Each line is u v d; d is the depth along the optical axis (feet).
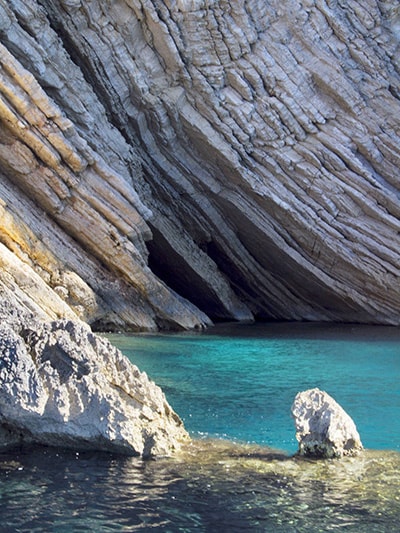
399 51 71.92
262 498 23.49
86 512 22.16
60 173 58.03
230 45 67.31
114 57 65.41
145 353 49.96
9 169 57.41
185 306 65.77
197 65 67.00
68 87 61.67
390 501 23.40
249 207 71.00
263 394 38.70
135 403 28.99
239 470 26.16
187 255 72.28
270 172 69.97
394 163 70.79
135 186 67.51
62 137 57.47
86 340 30.27
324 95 70.64
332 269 72.08
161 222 70.95
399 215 70.18
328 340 59.82
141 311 61.93
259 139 69.26
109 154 63.98
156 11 65.31
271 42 69.00
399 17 71.97
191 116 67.92
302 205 70.08
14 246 54.80
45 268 56.34
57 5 63.10
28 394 28.27
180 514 22.16
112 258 60.13
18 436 28.60
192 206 71.77
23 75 55.98
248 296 78.13
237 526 21.44
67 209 59.21
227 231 73.46
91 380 28.60
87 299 57.36
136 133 68.44
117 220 60.03
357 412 35.50
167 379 41.70
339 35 70.44
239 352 52.08
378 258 70.44
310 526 21.50
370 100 70.90
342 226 70.44
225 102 68.23
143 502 22.99
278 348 54.65
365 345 57.36
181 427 30.48
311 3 69.51
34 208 58.54
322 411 28.63
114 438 27.55
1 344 28.91
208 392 38.78
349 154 69.97
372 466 26.89
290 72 69.21
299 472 26.03
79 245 60.29
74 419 27.99
